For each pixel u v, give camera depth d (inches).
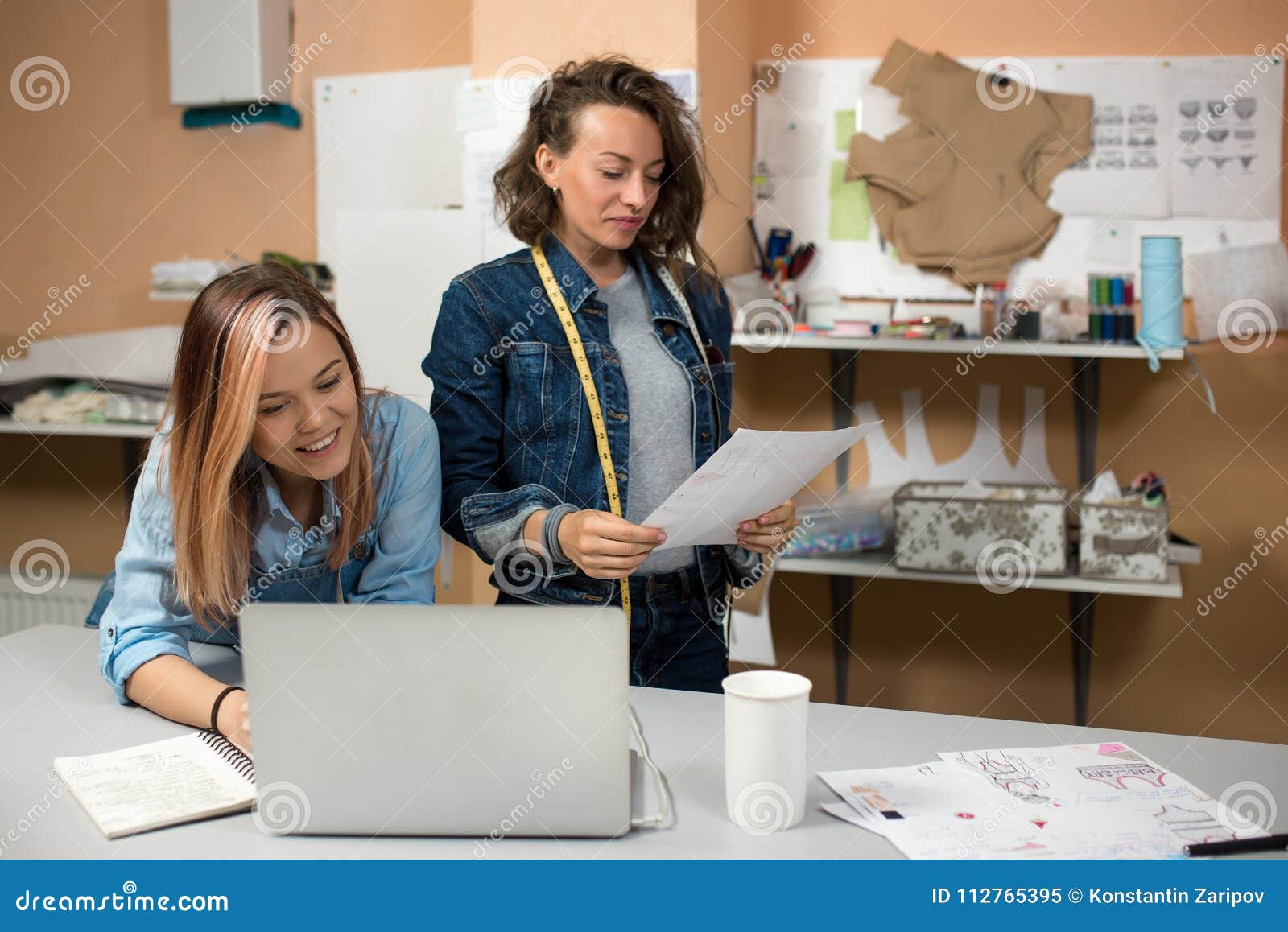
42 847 39.0
